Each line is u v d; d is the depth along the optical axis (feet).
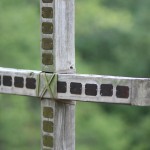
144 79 23.43
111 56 104.99
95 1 106.52
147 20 112.16
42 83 25.12
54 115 25.12
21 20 82.64
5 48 79.61
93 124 83.66
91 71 92.68
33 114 77.66
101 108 94.89
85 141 83.15
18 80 25.55
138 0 116.16
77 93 24.49
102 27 105.29
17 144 76.89
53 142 25.22
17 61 79.25
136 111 97.55
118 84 23.73
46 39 25.23
